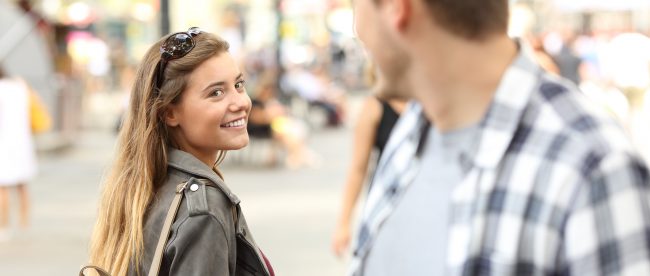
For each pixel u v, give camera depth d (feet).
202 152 9.52
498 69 5.88
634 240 5.20
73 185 41.39
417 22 5.82
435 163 6.39
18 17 53.88
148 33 113.50
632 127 51.29
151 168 9.16
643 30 95.76
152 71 9.26
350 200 16.10
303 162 49.75
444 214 6.18
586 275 5.28
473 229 5.62
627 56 60.70
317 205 36.24
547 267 5.43
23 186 30.91
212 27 107.65
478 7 5.75
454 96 5.97
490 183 5.65
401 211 6.53
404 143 6.81
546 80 5.80
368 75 15.65
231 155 51.16
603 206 5.26
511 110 5.74
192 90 9.20
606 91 59.52
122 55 101.96
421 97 6.10
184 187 8.94
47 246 28.76
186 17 77.05
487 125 5.80
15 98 30.37
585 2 101.45
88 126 68.44
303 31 143.13
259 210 35.09
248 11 127.75
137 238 8.87
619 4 99.30
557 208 5.38
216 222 8.76
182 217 8.80
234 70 9.35
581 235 5.29
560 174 5.40
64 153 53.67
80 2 68.90
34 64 53.98
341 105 73.31
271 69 65.62
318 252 27.76
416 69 5.98
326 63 108.78
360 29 6.12
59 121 55.11
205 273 8.60
